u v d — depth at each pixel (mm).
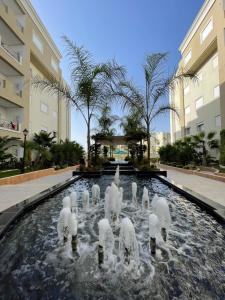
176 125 25531
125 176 10742
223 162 11828
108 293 1864
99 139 17125
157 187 7391
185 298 1806
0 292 1888
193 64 19422
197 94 20047
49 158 14008
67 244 2836
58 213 4227
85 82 9812
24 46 16469
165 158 20906
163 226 3211
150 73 10430
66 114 29062
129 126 16125
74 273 2162
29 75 17062
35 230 3357
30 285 1977
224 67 14586
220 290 1916
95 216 4086
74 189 7059
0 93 13336
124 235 2484
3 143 12109
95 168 10781
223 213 3623
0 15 13273
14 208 3885
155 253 2590
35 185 8156
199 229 3365
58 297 1811
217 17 15250
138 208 4668
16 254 2578
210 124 17625
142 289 1921
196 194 5113
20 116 16328
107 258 2434
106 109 11430
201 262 2393
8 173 10812
